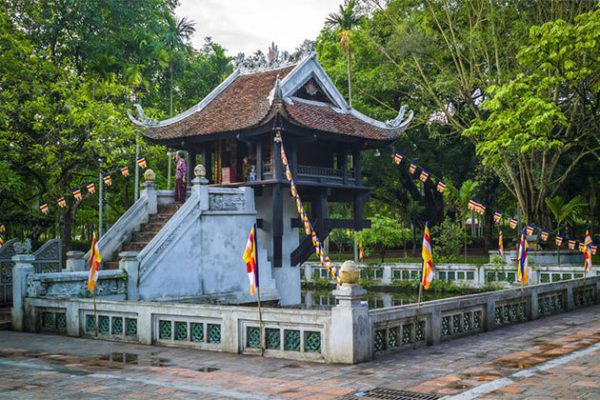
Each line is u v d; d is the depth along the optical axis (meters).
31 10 29.94
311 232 17.25
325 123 20.66
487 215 43.56
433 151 38.69
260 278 19.78
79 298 13.82
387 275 31.28
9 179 23.59
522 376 8.29
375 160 36.31
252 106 21.05
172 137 21.33
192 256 17.44
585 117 27.47
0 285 18.59
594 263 32.84
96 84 27.95
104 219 37.59
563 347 10.66
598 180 37.25
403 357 9.84
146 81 35.97
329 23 35.94
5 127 25.28
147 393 7.63
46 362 9.83
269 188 20.66
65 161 26.19
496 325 13.34
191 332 11.16
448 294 28.64
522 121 22.22
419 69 32.12
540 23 28.42
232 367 9.26
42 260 19.97
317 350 9.72
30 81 25.39
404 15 33.22
